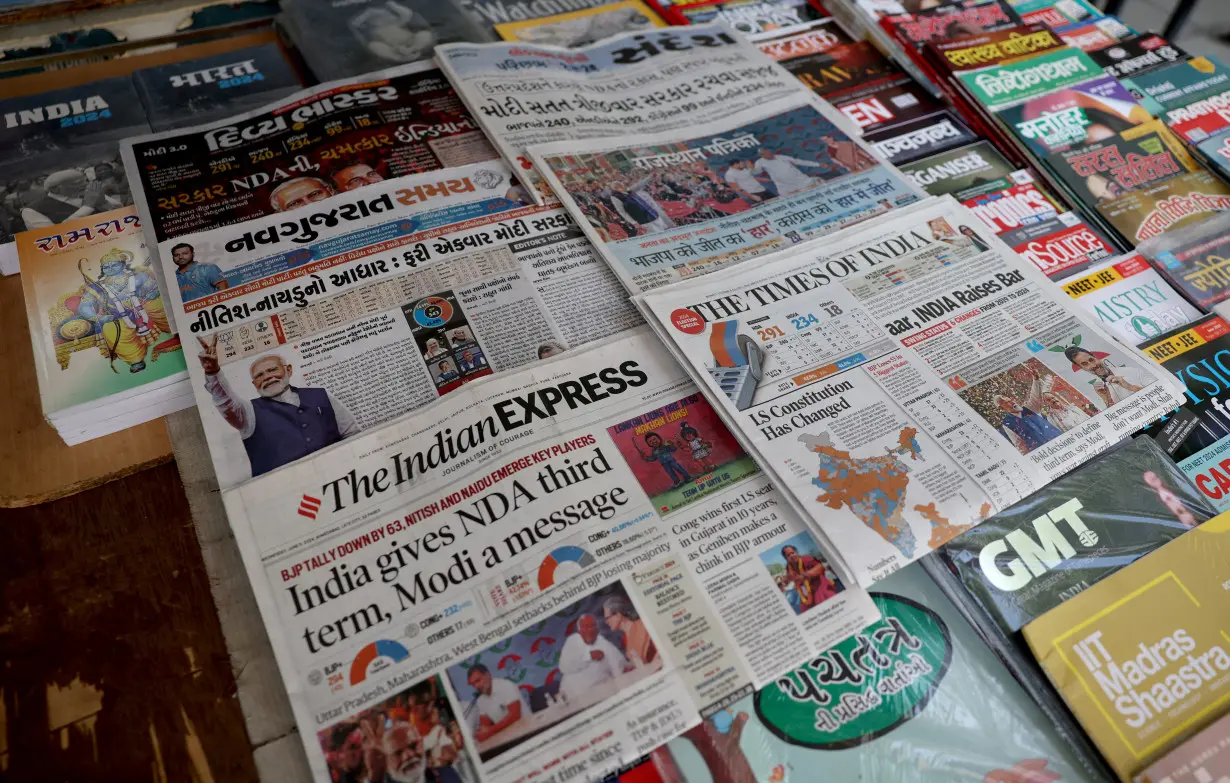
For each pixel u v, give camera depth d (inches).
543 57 42.5
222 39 46.6
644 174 36.4
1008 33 45.1
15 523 26.6
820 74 44.4
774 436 26.4
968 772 21.9
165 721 22.8
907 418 27.1
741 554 24.4
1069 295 32.7
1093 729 22.0
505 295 31.3
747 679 22.2
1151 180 37.9
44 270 32.0
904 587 25.1
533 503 25.1
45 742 22.4
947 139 40.7
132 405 28.4
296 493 25.4
